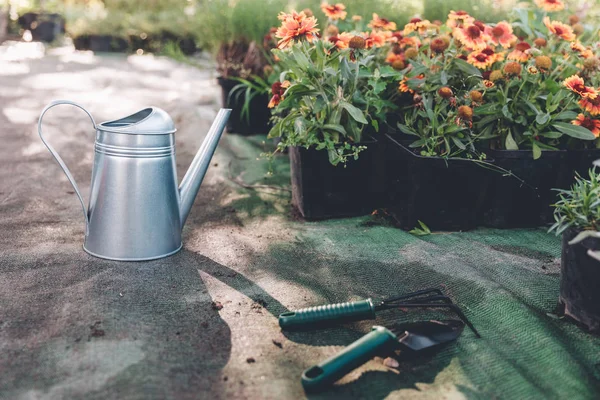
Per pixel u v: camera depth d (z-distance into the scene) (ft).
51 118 6.78
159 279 3.54
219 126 3.99
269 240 4.12
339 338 3.11
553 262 3.86
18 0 16.99
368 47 4.61
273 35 5.60
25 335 3.01
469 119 4.08
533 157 4.18
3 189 4.85
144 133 3.62
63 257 3.74
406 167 4.24
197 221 4.44
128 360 2.85
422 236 4.19
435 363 2.96
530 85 4.35
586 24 5.35
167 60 12.44
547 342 3.07
